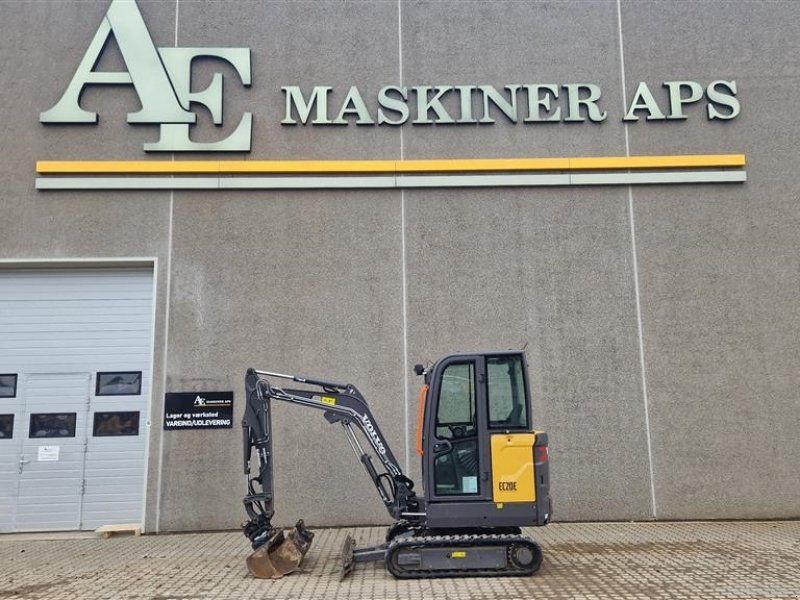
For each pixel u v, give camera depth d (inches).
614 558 277.0
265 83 394.3
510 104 395.5
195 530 350.0
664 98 399.2
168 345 365.7
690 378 370.6
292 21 401.1
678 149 393.7
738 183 390.6
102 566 279.4
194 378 363.3
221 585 245.8
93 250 373.1
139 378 373.1
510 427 255.3
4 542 333.4
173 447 356.2
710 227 386.0
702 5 408.8
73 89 384.8
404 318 372.5
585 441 364.2
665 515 358.3
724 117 395.5
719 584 236.7
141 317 378.6
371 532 339.3
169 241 375.6
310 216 380.8
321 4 403.2
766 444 365.1
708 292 379.6
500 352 262.4
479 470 252.4
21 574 267.9
